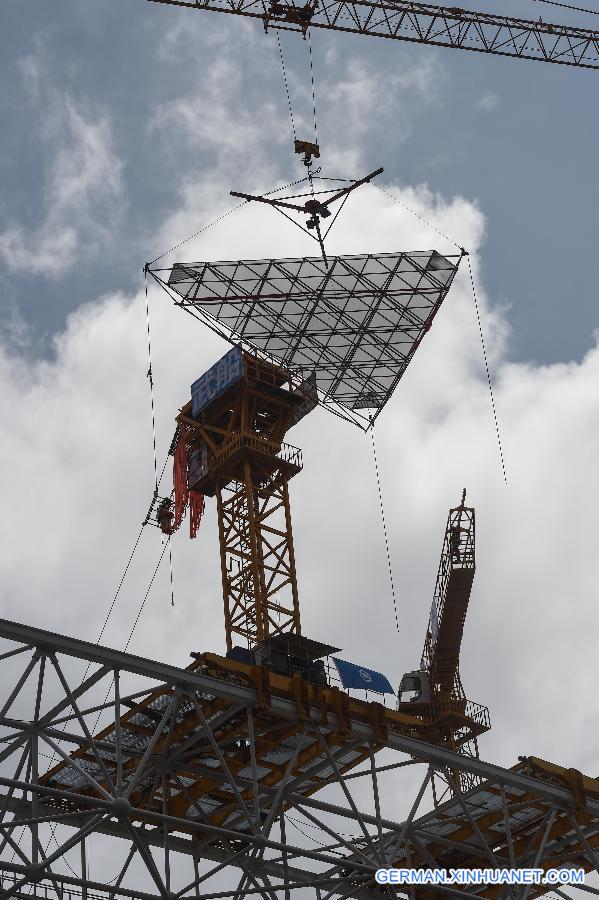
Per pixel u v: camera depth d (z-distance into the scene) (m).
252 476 138.75
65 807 84.12
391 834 86.88
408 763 83.69
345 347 133.00
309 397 138.50
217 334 132.00
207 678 76.94
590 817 88.31
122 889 74.06
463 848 90.62
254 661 86.94
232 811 88.75
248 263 127.75
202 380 141.50
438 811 86.62
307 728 80.75
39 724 73.12
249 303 129.25
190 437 142.25
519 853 94.00
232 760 85.56
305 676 87.44
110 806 71.12
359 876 78.88
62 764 83.81
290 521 136.25
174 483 142.25
